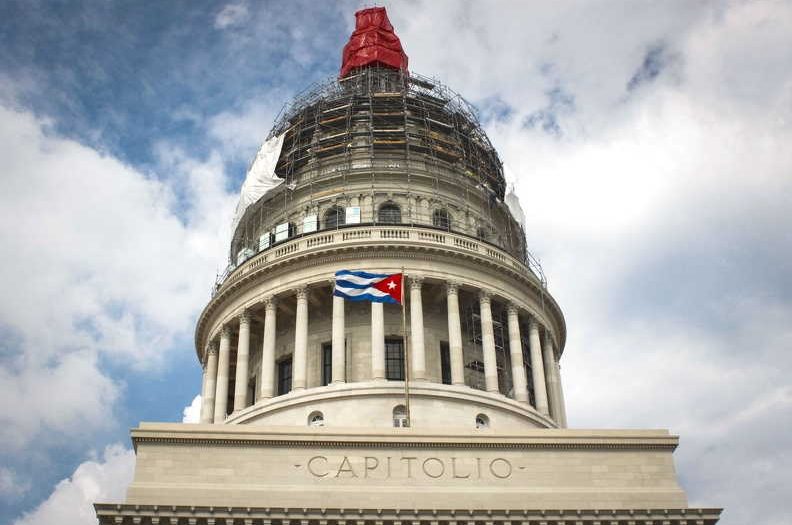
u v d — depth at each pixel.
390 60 106.19
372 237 80.50
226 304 83.56
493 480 56.03
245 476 55.03
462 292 80.31
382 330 76.00
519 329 81.62
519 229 94.81
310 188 88.25
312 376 77.31
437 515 52.19
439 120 95.94
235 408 77.25
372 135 90.56
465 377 77.88
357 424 70.88
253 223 91.88
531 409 76.44
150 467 54.88
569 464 57.16
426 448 56.72
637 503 55.91
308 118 95.19
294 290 79.00
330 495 54.16
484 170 94.69
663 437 58.50
